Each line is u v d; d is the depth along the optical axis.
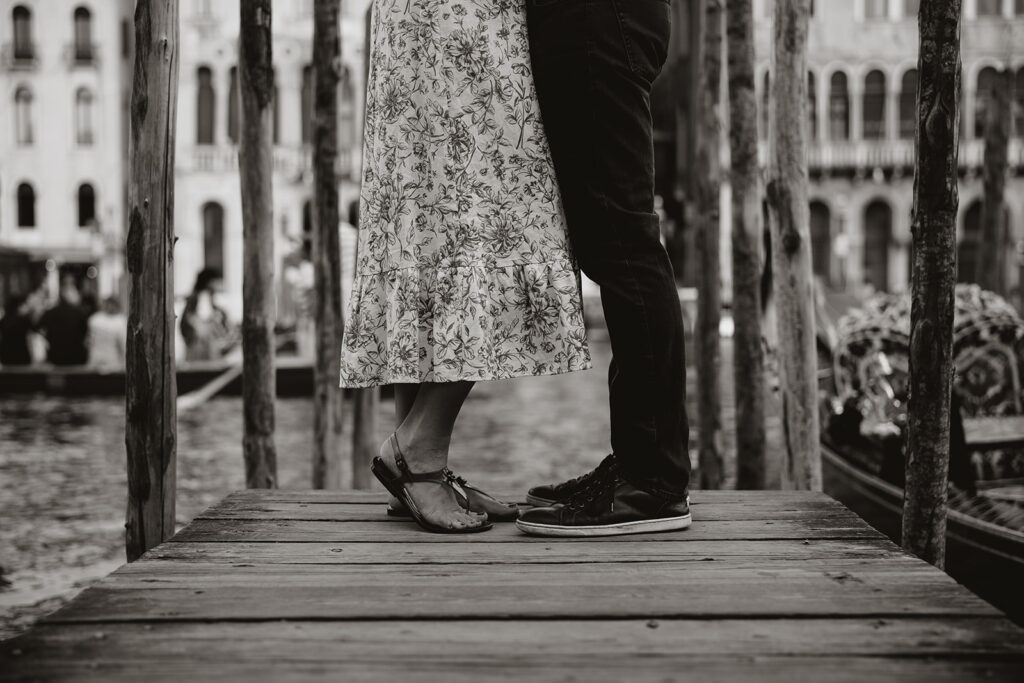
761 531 2.32
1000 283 10.53
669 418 2.27
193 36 36.84
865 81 36.28
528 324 2.28
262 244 4.21
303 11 36.97
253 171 4.16
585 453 9.27
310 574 1.99
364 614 1.73
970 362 5.59
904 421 5.33
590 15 2.20
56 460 9.33
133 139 2.66
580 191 2.24
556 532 2.27
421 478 2.39
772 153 3.93
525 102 2.28
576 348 2.26
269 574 1.99
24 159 37.00
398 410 2.57
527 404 14.05
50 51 36.91
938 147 2.48
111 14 36.97
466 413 12.89
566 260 2.29
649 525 2.28
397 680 1.46
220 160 36.66
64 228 37.00
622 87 2.21
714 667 1.50
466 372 2.23
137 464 2.70
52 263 35.97
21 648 1.58
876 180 35.97
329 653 1.56
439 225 2.28
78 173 36.97
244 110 4.12
